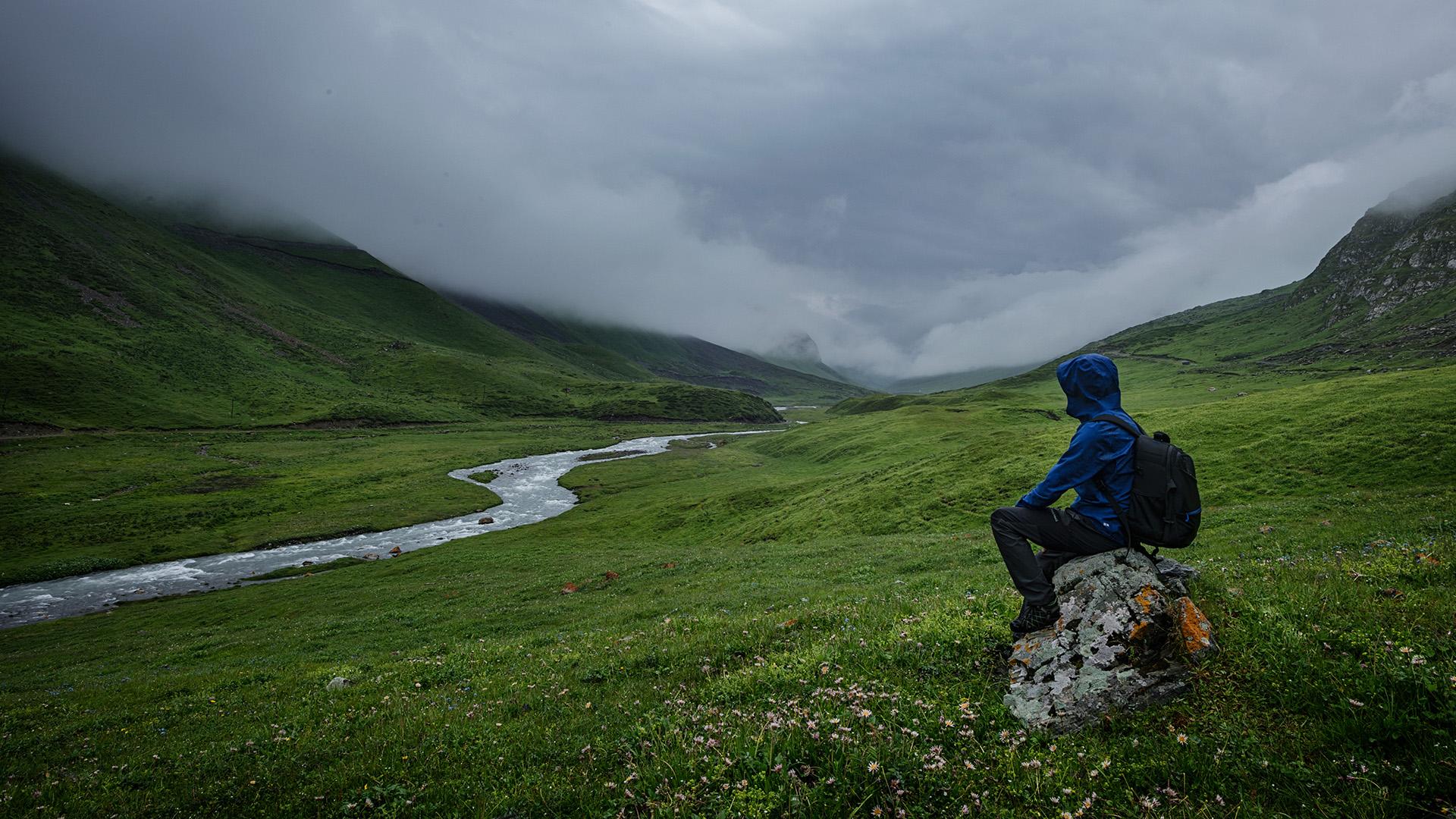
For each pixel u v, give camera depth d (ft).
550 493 391.86
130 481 393.09
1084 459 21.34
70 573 233.55
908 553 109.81
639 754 21.89
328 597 160.25
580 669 40.55
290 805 24.21
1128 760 17.33
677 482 396.57
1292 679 19.03
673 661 37.81
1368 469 124.16
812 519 196.34
